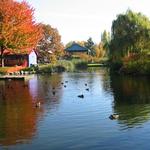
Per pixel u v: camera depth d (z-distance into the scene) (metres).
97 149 23.28
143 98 42.28
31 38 91.44
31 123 30.47
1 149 23.80
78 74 92.12
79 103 40.12
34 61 116.25
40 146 24.14
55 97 45.72
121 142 24.47
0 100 44.19
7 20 88.00
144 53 81.50
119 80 67.88
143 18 88.06
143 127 28.02
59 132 27.30
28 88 57.69
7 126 29.67
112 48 88.69
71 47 185.38
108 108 36.50
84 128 28.27
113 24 89.31
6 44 89.12
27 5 91.81
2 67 90.56
